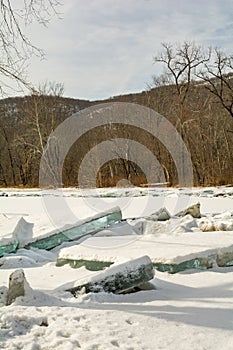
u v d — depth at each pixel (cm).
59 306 517
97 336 422
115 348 393
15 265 840
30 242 1010
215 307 507
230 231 967
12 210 1844
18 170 4681
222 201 1950
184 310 500
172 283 641
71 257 779
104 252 762
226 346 398
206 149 3888
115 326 448
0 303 551
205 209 1689
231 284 614
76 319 470
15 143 4369
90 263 745
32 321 467
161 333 430
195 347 397
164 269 703
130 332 432
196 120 3841
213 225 1051
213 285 617
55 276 721
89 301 539
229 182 3297
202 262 727
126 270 591
